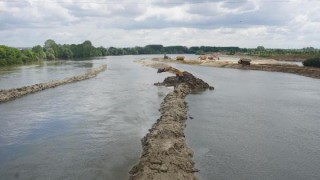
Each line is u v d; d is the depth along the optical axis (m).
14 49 160.25
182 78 73.88
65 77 92.25
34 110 47.84
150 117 43.34
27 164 28.12
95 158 29.20
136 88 70.25
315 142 34.19
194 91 66.88
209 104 52.78
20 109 48.50
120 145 32.47
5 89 66.38
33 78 89.81
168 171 23.88
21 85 74.69
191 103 53.50
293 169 27.36
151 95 60.78
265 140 34.62
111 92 64.44
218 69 130.75
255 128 39.03
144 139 32.88
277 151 31.42
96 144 32.88
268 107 51.09
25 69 123.69
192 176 24.38
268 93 65.12
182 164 25.97
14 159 29.28
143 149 30.38
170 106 46.44
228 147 32.25
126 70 122.38
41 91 65.44
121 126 39.12
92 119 42.50
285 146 32.88
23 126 39.50
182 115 42.69
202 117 43.81
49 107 49.81
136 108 48.84
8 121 41.78
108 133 36.47
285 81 87.12
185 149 29.84
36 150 31.42
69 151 31.03
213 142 33.62
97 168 27.06
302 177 25.92
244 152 30.98
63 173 26.22
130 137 34.94
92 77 93.25
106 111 47.00
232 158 29.44
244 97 60.00
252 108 50.16
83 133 36.56
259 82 84.25
